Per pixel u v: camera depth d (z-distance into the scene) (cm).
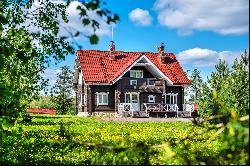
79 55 4869
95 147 586
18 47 698
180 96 4953
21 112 893
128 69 4547
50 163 924
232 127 426
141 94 4791
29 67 972
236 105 1138
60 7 1336
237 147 497
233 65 1275
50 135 1622
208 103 1270
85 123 2839
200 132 536
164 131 2083
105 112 4681
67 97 6988
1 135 850
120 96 4694
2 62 809
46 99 7850
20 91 893
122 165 597
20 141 1284
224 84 1234
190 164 524
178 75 4988
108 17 518
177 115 4756
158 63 5119
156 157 911
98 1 512
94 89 4666
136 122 3078
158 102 4838
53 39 952
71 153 1056
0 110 860
